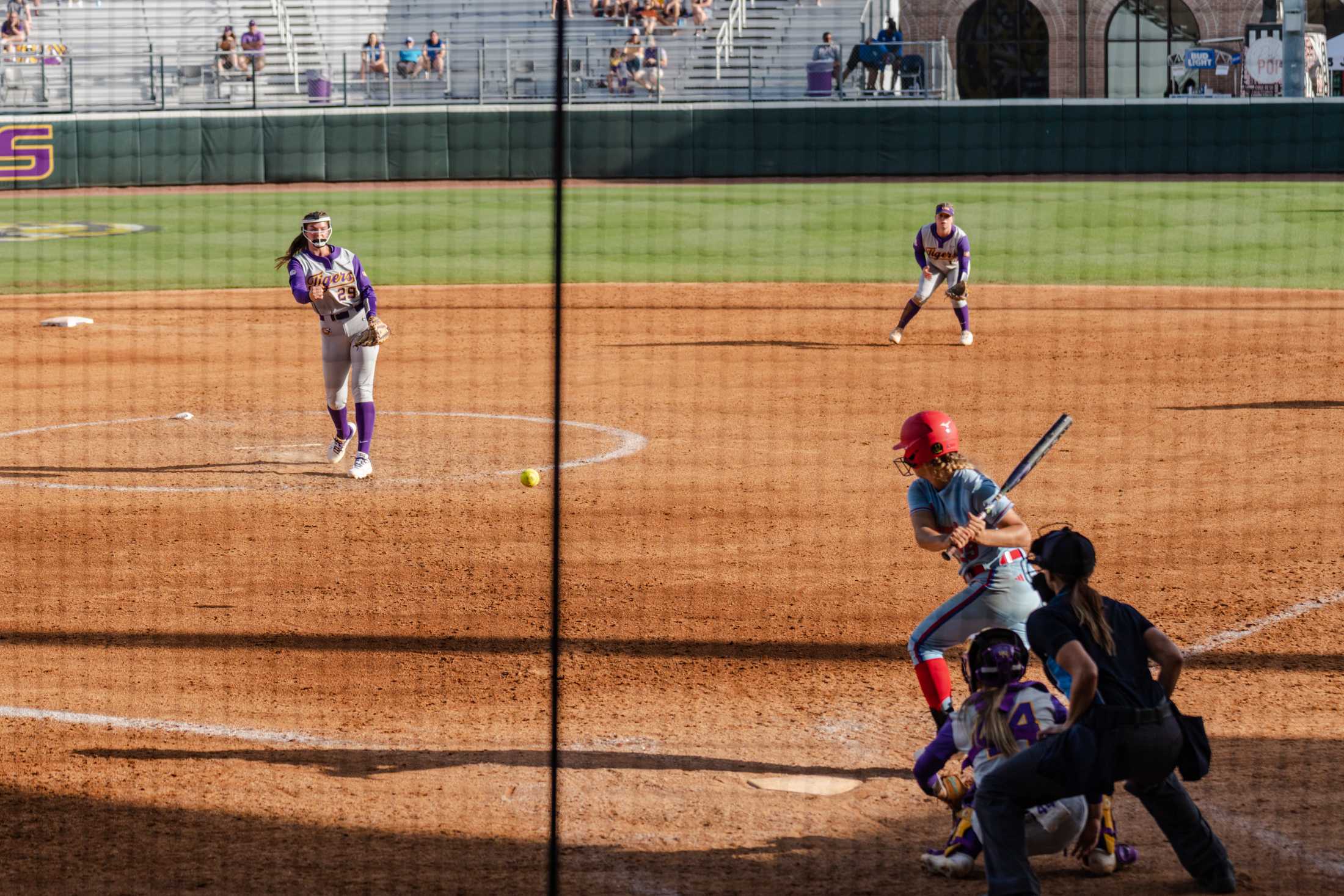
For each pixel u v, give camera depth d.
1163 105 55.94
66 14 68.81
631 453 19.05
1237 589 13.27
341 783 9.48
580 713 10.66
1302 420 20.33
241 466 18.50
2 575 13.98
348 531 15.52
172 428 20.86
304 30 71.94
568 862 8.36
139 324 30.83
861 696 10.98
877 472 17.98
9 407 22.44
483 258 40.50
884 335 28.44
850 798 9.27
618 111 58.66
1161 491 16.69
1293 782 9.38
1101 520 15.56
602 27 70.81
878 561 14.37
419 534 15.37
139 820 8.91
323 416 21.75
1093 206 48.97
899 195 53.06
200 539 15.20
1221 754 9.83
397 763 9.81
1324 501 16.20
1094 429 19.86
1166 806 7.98
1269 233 42.78
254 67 60.91
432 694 11.04
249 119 57.62
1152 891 8.07
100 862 8.34
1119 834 8.89
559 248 8.69
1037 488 16.84
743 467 18.25
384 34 72.69
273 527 15.67
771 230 45.69
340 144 58.47
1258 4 73.31
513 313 31.81
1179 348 26.41
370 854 8.45
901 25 75.69
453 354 26.88
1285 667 11.43
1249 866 8.28
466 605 13.12
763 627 12.50
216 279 37.44
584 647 12.03
